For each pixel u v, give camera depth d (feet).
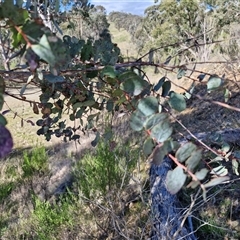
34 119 20.10
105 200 7.99
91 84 2.74
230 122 11.35
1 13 1.39
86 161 9.53
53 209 8.53
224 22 40.91
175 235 5.16
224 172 2.13
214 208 7.02
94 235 7.32
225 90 2.43
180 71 2.41
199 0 50.29
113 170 8.04
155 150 1.53
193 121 12.55
